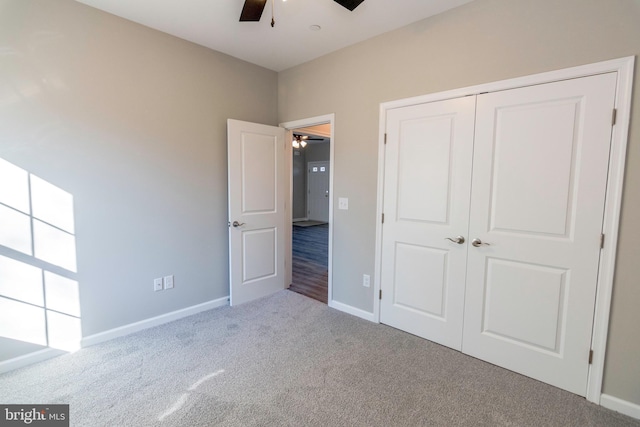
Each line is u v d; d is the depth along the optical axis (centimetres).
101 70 241
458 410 181
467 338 239
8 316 213
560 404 187
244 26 262
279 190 363
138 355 234
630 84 171
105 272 253
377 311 292
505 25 210
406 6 230
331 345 252
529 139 204
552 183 197
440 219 247
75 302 240
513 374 216
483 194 225
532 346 211
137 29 257
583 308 191
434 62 244
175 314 296
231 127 313
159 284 284
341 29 265
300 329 279
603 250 183
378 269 288
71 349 239
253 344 252
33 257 221
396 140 269
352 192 303
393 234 277
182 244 297
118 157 254
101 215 248
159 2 228
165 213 284
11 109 207
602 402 187
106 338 256
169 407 180
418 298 264
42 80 217
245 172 328
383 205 281
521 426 170
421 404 186
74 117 231
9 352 214
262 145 341
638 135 171
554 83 194
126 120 256
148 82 266
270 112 362
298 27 263
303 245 659
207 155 309
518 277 214
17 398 187
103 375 210
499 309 223
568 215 193
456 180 237
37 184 219
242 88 333
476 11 221
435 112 245
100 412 176
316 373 215
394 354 239
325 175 1003
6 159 207
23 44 209
